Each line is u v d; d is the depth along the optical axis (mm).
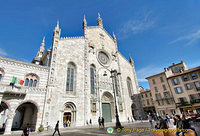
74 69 33875
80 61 35375
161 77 47219
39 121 22938
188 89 39906
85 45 38938
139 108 47688
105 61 43906
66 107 29078
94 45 41594
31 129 23625
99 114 33250
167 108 43125
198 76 38656
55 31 33688
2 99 20094
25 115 28344
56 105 26594
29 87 24297
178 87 42156
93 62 38938
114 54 47500
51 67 28969
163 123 9273
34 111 25125
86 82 33656
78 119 28734
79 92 31562
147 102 61312
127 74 50500
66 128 24562
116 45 51906
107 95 38562
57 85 28453
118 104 39062
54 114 25594
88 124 28953
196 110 36375
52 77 28047
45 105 24297
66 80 30969
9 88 20734
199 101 36469
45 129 22734
